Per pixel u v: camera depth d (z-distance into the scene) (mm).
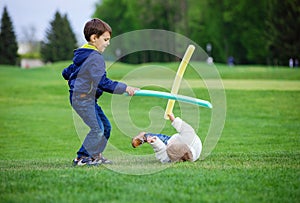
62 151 8148
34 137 10016
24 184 4422
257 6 44906
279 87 17141
